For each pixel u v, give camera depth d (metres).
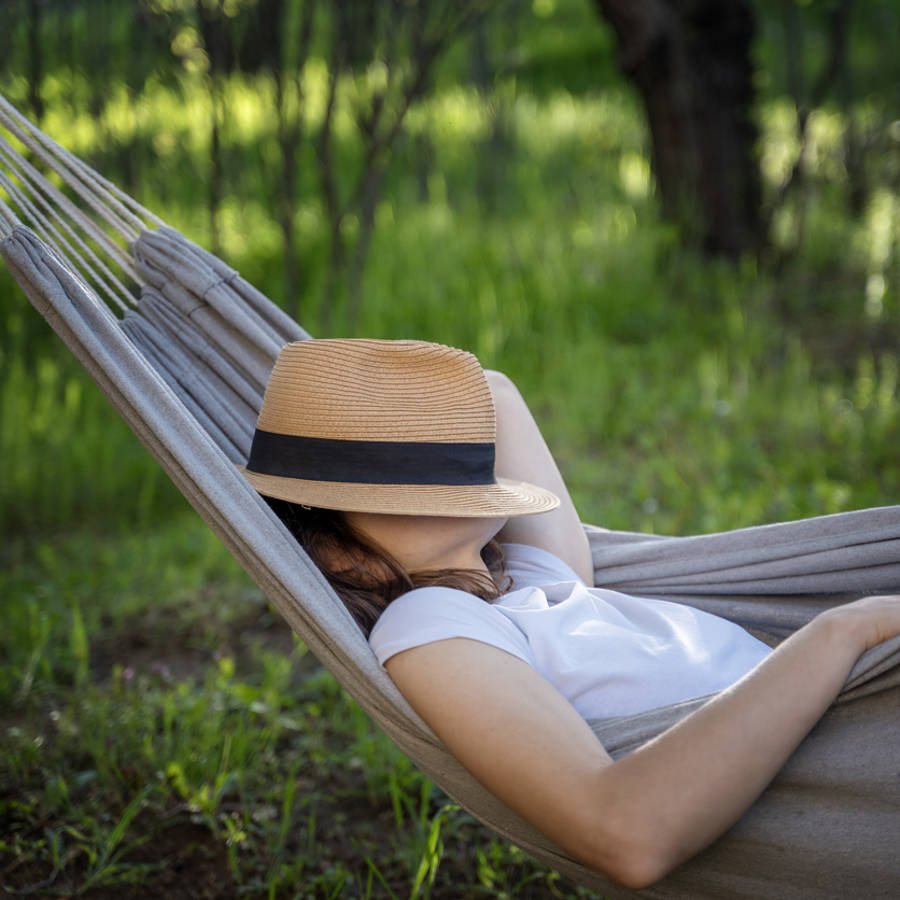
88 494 5.54
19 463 5.71
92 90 7.82
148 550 4.86
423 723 1.60
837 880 1.54
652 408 6.34
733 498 4.85
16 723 3.44
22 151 6.68
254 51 6.55
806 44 14.32
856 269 8.84
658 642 1.82
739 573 2.12
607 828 1.36
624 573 2.23
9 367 6.73
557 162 11.52
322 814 2.99
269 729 3.27
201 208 8.67
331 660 1.75
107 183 2.39
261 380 2.39
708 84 8.84
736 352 6.99
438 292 7.94
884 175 10.16
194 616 4.23
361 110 6.70
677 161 9.00
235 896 2.66
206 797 2.88
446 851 2.82
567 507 2.27
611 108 13.72
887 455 5.37
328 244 8.30
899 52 13.13
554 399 6.43
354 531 1.80
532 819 1.43
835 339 7.43
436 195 10.23
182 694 3.38
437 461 1.75
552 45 16.61
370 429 1.74
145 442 1.92
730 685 1.65
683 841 1.36
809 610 2.08
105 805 2.96
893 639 1.51
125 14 7.97
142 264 2.44
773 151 10.70
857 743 1.52
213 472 1.81
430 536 1.79
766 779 1.42
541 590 1.91
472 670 1.53
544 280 8.19
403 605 1.67
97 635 4.09
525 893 2.67
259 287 7.82
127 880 2.68
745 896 1.59
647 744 1.43
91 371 1.93
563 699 1.54
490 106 11.15
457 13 6.32
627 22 8.71
